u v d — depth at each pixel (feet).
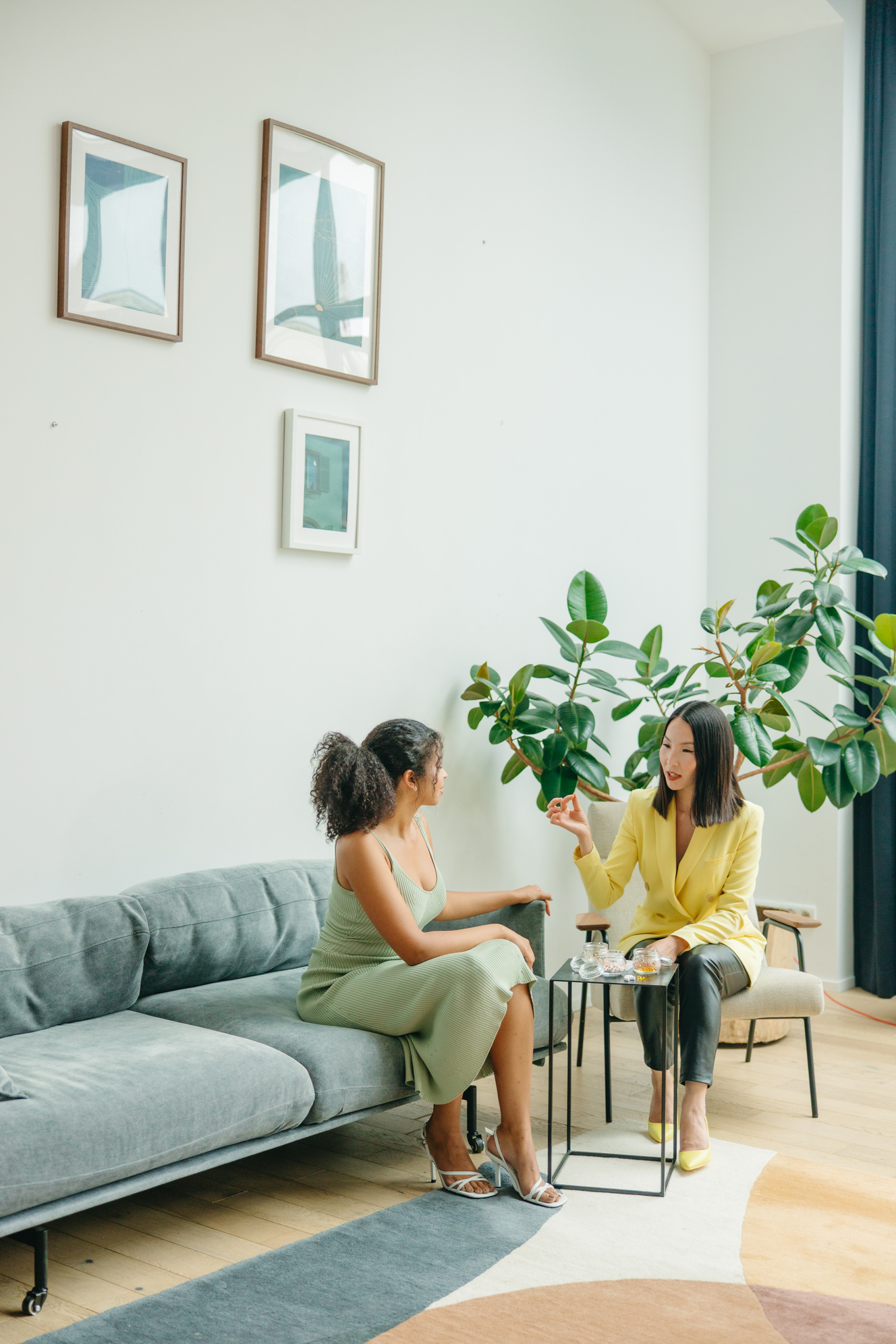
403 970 7.98
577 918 10.35
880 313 15.26
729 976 9.13
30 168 8.29
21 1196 5.91
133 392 9.01
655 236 15.34
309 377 10.47
